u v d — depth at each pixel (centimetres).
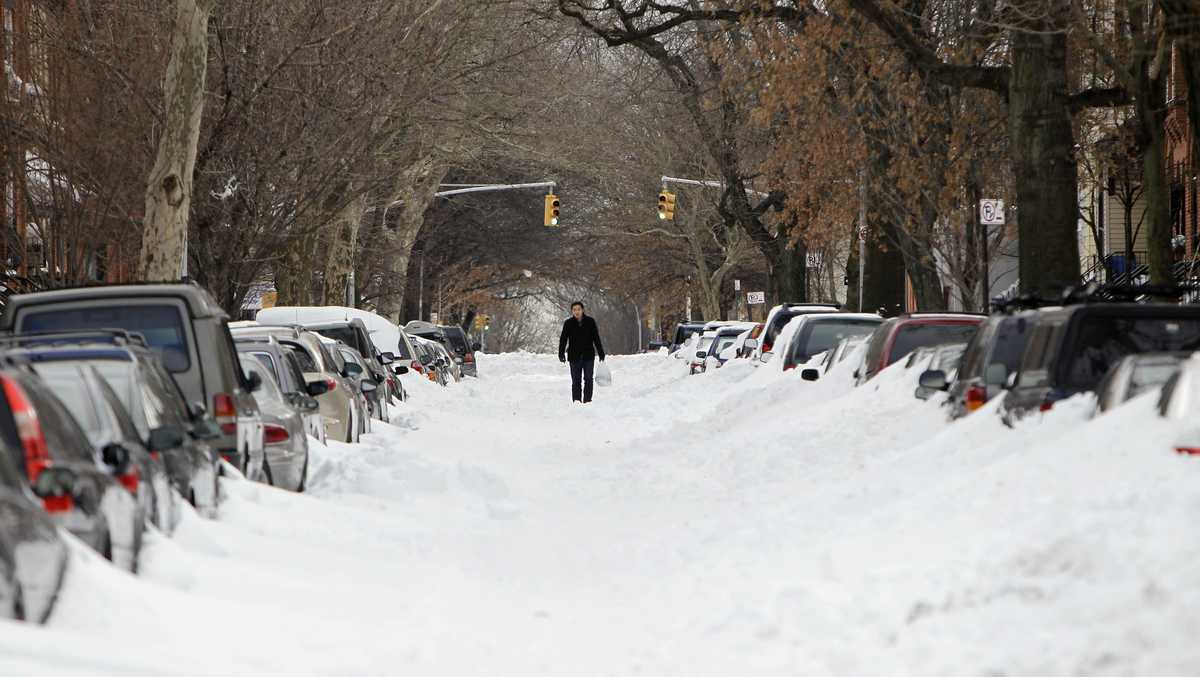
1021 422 4547
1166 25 8681
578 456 8694
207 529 3909
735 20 11750
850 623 2912
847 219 13550
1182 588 2484
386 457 6494
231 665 2558
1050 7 8719
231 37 11588
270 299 16662
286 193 12125
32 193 11912
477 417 12362
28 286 10875
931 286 12638
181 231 8875
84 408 3369
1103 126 14025
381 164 13738
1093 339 4612
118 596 2684
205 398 5019
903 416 6556
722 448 7275
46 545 2497
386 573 4050
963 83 9438
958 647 2577
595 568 4353
